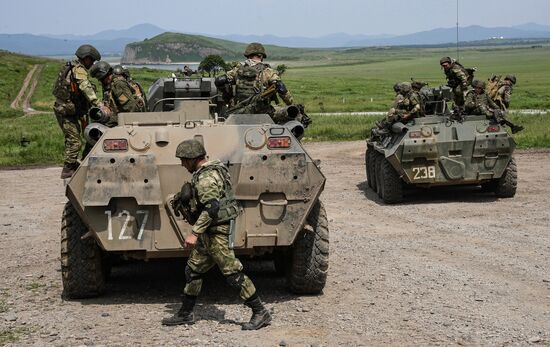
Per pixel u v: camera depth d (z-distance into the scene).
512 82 17.73
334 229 11.29
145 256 6.83
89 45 8.37
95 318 6.58
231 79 8.37
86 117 8.58
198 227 5.93
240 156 6.77
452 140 13.67
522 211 12.54
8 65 81.12
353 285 7.75
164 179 6.72
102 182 6.63
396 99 13.92
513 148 13.78
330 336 5.95
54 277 8.45
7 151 24.33
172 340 5.84
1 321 6.50
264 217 6.80
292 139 6.93
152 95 9.30
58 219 12.90
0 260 9.48
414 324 6.27
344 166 20.11
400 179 13.87
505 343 5.72
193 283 6.24
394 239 10.39
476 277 8.01
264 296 7.37
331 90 70.25
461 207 13.22
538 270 8.28
